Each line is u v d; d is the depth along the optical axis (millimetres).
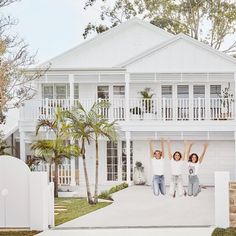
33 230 12859
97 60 27984
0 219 13078
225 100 25031
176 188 21250
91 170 26281
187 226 13250
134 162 26031
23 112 24953
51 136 24859
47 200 13320
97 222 14055
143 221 14141
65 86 27078
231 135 25203
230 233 12023
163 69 25203
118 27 27891
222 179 12953
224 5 41750
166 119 25344
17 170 13062
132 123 24688
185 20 42781
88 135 18078
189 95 26656
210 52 25156
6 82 15438
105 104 19094
